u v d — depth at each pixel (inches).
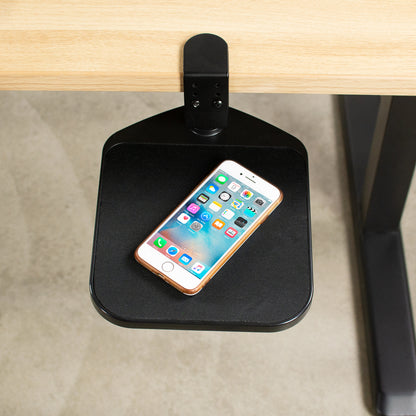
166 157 29.9
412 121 37.6
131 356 45.9
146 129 30.7
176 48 23.0
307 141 54.3
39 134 54.9
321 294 47.8
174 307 26.0
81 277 48.8
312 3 23.8
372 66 22.5
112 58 22.8
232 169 29.4
